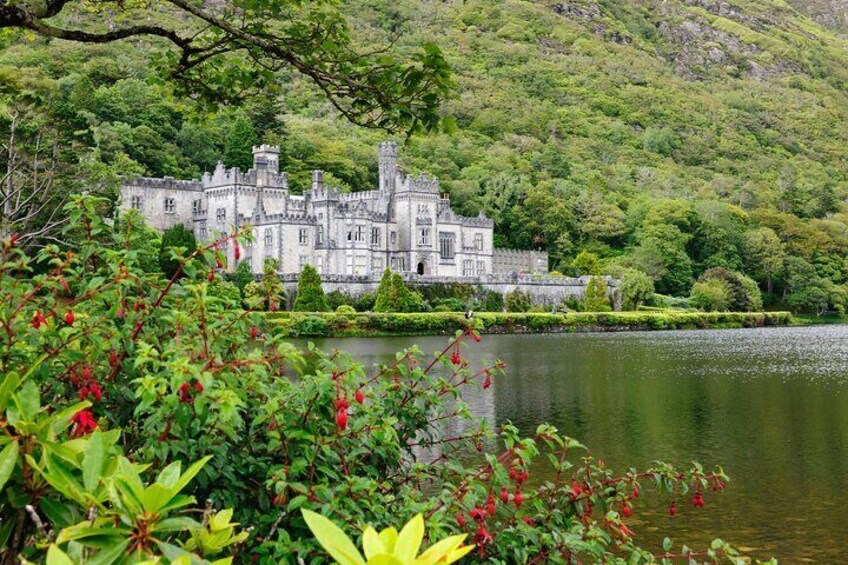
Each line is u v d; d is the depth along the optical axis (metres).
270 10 13.48
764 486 26.19
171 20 191.25
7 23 11.30
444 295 122.12
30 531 7.01
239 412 10.52
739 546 20.73
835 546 20.62
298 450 10.36
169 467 6.14
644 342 95.44
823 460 29.86
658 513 23.45
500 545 10.96
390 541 5.08
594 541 11.59
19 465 6.30
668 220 181.00
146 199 126.06
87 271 11.18
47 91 119.94
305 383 10.40
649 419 38.94
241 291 99.75
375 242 137.50
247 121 159.12
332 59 13.29
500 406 42.97
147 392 8.42
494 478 10.84
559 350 81.38
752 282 166.12
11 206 51.69
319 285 104.38
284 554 9.18
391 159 142.12
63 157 63.88
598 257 182.50
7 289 9.38
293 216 123.31
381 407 11.64
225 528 6.62
